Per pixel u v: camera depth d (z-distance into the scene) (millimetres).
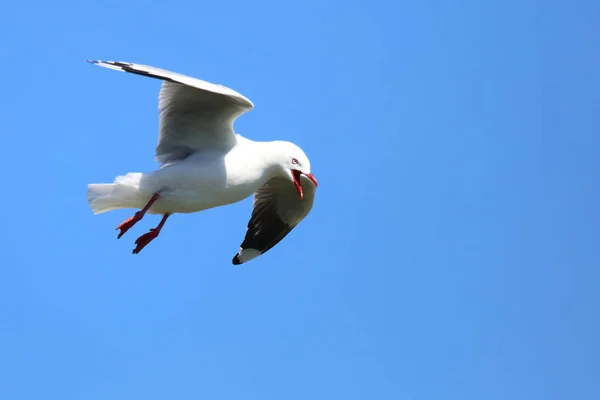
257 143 16203
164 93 15336
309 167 16359
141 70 14086
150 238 15977
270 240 18141
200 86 14234
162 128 15656
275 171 16250
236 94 14602
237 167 15664
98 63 14227
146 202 15516
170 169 15414
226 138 15656
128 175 15422
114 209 15656
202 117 15406
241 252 18250
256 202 17750
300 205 17438
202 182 15461
